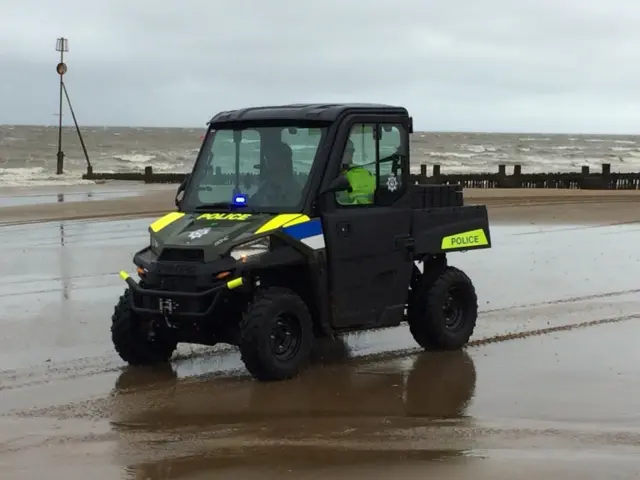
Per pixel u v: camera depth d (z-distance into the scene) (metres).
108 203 28.23
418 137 161.12
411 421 6.57
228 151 8.51
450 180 39.41
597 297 11.94
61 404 7.07
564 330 9.92
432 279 9.04
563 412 6.76
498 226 21.19
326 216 8.02
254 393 7.38
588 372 8.02
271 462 5.63
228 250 7.50
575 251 16.67
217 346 9.27
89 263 15.21
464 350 9.02
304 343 7.86
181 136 142.50
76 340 9.52
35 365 8.43
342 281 8.16
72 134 140.12
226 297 7.54
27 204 27.80
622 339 9.43
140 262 8.03
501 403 7.05
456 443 6.02
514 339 9.49
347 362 8.55
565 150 106.94
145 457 5.75
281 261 7.64
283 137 8.23
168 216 8.48
